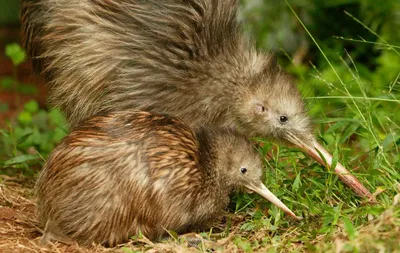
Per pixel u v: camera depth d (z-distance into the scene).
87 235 9.73
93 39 11.23
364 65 17.73
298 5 18.33
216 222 10.66
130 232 9.78
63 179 9.70
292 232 9.98
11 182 12.72
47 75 12.04
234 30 11.69
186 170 9.93
